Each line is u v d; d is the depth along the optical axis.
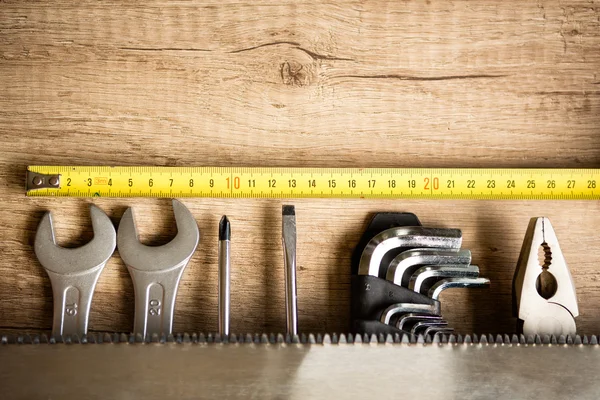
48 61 0.43
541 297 0.40
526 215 0.43
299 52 0.43
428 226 0.43
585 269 0.43
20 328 0.42
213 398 0.38
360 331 0.40
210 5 0.43
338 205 0.43
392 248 0.41
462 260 0.41
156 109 0.43
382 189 0.42
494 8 0.44
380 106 0.43
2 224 0.42
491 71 0.43
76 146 0.43
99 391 0.38
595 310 0.42
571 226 0.43
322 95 0.43
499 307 0.43
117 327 0.42
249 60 0.43
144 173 0.42
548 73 0.43
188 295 0.42
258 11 0.43
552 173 0.42
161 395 0.38
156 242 0.42
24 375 0.38
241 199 0.43
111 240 0.41
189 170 0.42
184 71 0.43
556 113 0.43
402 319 0.40
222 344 0.38
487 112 0.43
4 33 0.43
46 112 0.43
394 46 0.43
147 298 0.40
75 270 0.40
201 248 0.42
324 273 0.42
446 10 0.44
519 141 0.43
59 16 0.43
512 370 0.39
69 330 0.40
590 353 0.39
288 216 0.41
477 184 0.42
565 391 0.39
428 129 0.43
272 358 0.38
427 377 0.38
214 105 0.43
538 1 0.44
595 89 0.43
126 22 0.43
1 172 0.42
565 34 0.44
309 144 0.43
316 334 0.41
